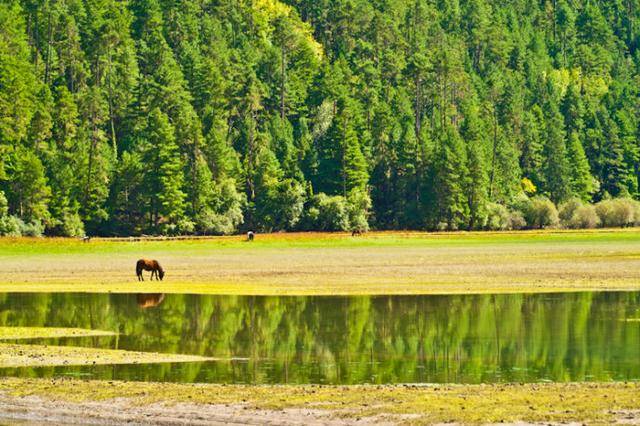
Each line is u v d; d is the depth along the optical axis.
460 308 73.94
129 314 72.06
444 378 46.34
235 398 41.09
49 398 41.81
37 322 67.81
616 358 51.53
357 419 37.62
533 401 39.44
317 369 49.03
